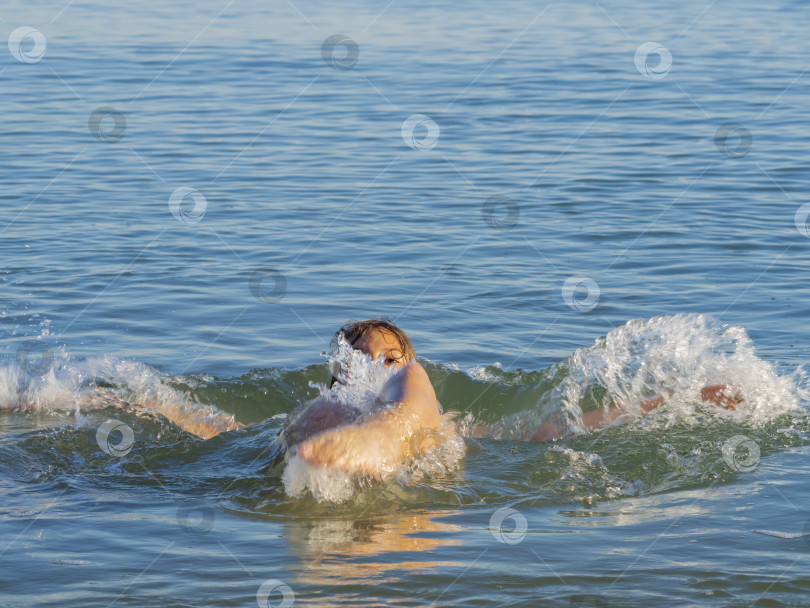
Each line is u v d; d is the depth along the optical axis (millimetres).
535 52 25141
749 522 4676
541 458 5695
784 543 4406
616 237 11109
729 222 11664
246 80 21453
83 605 3834
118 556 4328
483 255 10500
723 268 9969
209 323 8469
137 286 9391
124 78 21266
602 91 20250
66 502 5031
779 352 7668
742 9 33719
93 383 6836
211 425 6480
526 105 19016
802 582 3998
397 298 9148
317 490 5074
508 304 8992
